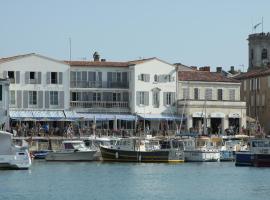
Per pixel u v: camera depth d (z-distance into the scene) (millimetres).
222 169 178500
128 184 145250
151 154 197000
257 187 142000
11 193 130750
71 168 177250
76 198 126125
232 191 136375
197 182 149750
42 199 124562
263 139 191625
